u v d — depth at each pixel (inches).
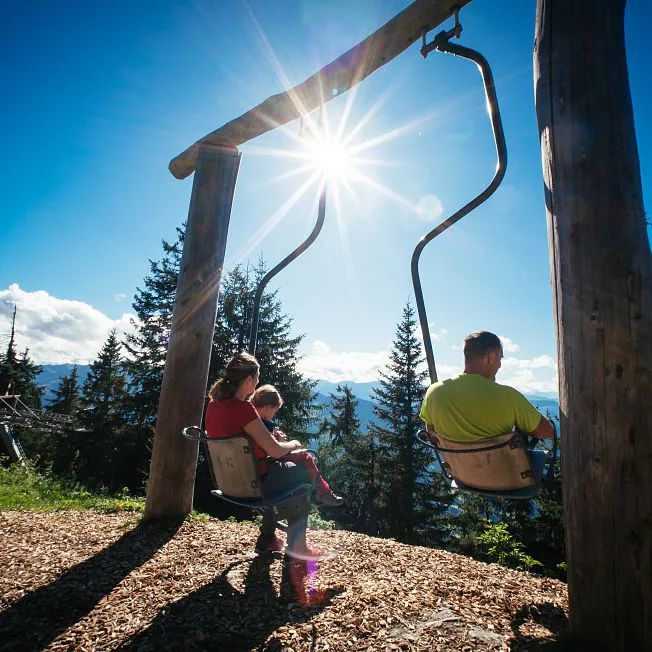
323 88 163.5
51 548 144.6
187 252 190.5
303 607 104.8
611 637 79.3
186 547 148.6
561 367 90.5
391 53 149.4
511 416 96.6
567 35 96.0
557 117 95.3
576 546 84.7
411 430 1007.0
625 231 86.1
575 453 85.9
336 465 1498.5
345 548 153.5
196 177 197.3
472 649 86.2
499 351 108.2
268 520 143.4
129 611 103.1
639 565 78.4
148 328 915.4
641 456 80.1
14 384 1707.7
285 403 876.0
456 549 847.7
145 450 823.7
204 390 186.7
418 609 103.3
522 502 834.8
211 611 103.2
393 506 984.3
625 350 82.9
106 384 1123.3
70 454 950.4
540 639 89.1
